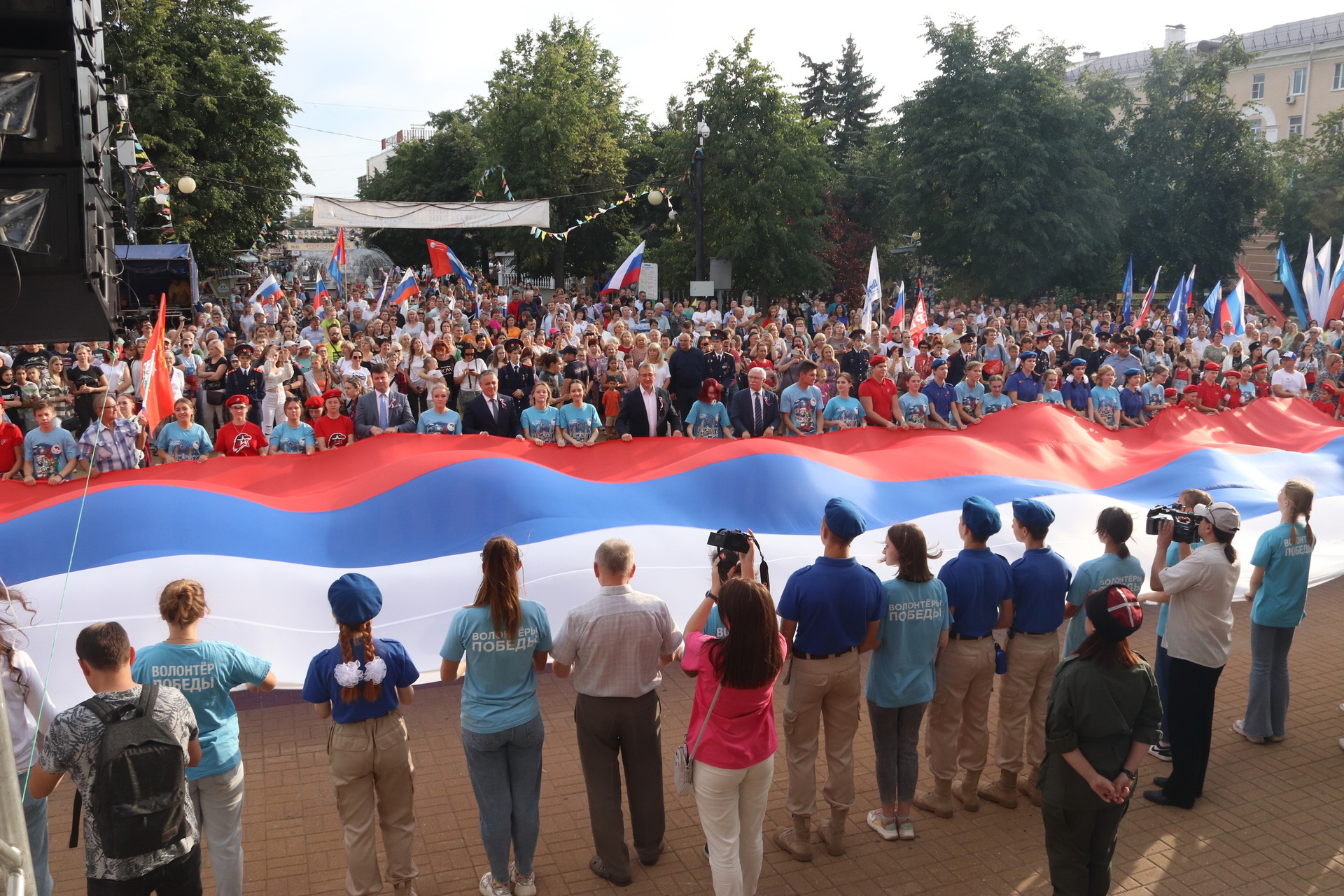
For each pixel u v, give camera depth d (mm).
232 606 6598
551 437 10062
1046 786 4512
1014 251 35094
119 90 19938
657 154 48969
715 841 4512
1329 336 21625
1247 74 56875
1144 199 39906
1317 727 6840
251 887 4969
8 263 4516
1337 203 39625
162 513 7340
